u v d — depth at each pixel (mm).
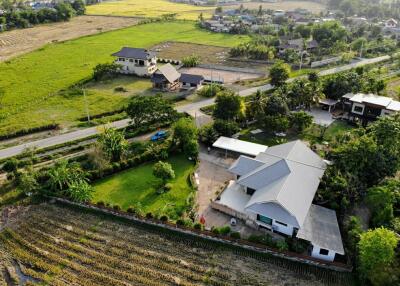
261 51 133625
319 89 83500
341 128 78438
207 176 61562
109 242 48312
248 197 53562
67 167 61094
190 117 79625
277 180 51062
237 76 114562
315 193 51531
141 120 76250
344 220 50000
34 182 56844
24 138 75375
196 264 45000
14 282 42562
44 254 46344
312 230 46219
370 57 136250
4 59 131125
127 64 113812
